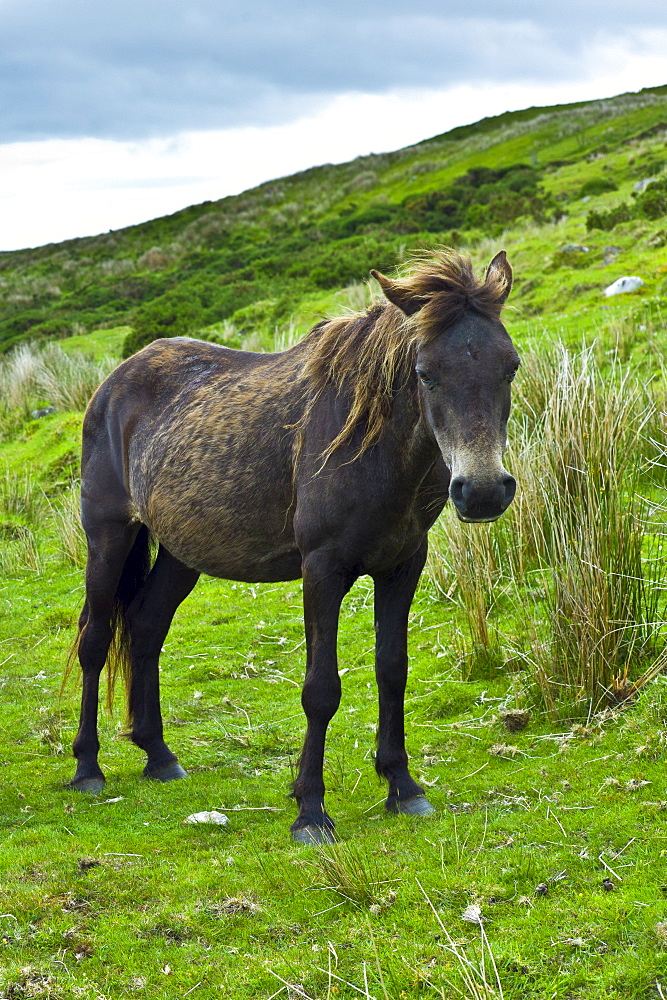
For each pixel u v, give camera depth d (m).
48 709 5.52
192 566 4.45
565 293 12.51
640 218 16.75
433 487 3.71
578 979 2.66
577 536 4.76
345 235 32.00
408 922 2.99
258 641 6.41
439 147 56.47
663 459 6.45
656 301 10.88
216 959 2.93
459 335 3.11
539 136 47.50
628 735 4.07
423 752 4.41
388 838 3.57
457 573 5.72
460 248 20.94
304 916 3.11
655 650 4.61
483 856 3.35
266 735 4.92
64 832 3.91
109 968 2.91
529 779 3.92
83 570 8.41
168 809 4.13
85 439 4.98
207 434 4.24
